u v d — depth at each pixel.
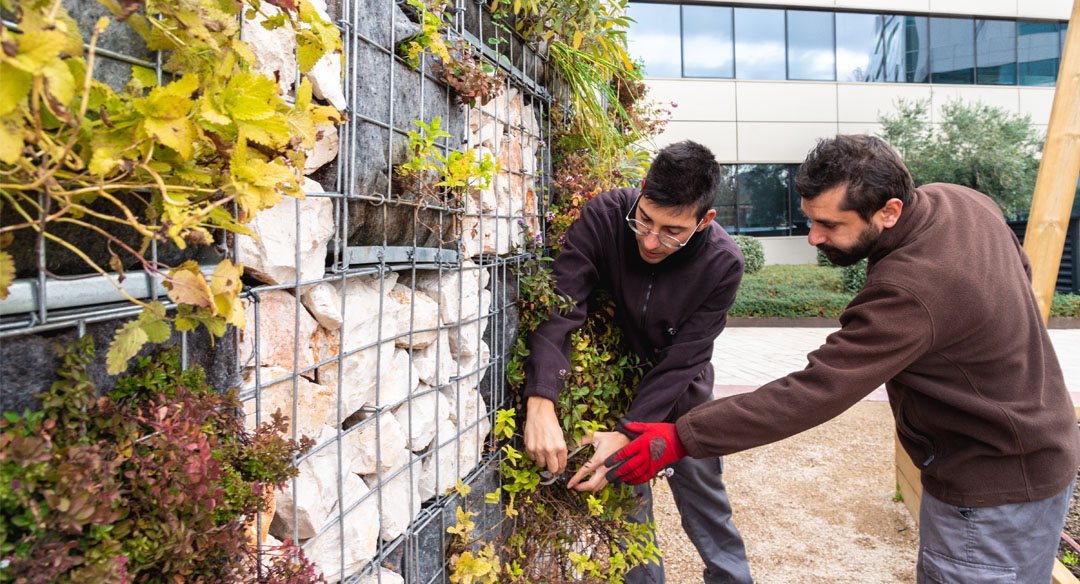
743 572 2.42
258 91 0.64
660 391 2.02
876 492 3.75
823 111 13.22
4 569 0.54
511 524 2.07
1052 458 1.64
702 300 2.07
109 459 0.65
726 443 1.67
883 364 1.57
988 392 1.63
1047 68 13.53
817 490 3.78
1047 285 3.01
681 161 1.74
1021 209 12.42
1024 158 12.41
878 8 13.03
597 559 2.11
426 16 1.32
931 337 1.55
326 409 1.14
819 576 2.87
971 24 13.34
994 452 1.65
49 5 0.51
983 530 1.69
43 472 0.54
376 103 1.22
